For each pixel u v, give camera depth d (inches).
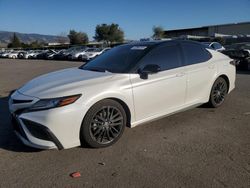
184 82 203.5
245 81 412.8
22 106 157.2
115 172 139.5
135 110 178.4
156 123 208.5
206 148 165.6
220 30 2711.6
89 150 163.8
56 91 156.1
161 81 188.4
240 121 212.8
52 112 148.4
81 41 3235.7
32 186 128.9
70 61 1263.5
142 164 147.1
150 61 188.1
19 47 3417.8
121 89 169.8
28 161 152.2
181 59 206.2
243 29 2564.0
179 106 204.8
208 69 223.8
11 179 134.6
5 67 838.5
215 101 240.7
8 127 205.9
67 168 144.1
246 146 168.2
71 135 154.1
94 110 159.9
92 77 173.5
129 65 182.1
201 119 217.0
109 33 3043.8
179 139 179.3
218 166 143.9
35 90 163.0
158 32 2546.8
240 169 140.6
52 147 151.4
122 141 176.7
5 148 168.6
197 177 133.7
